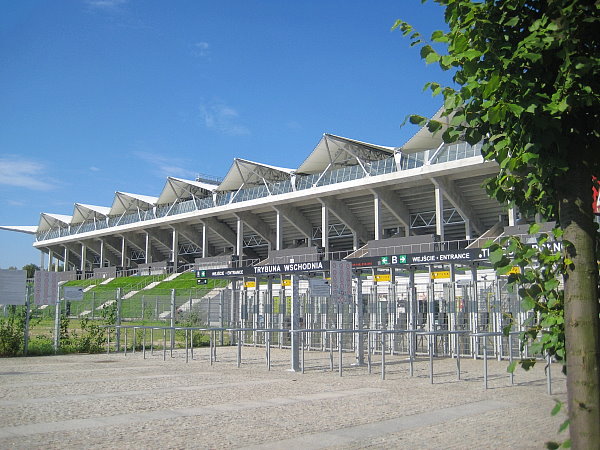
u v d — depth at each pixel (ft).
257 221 238.07
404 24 13.25
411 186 179.01
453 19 12.49
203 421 26.99
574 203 11.07
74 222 350.84
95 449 21.47
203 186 252.21
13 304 62.85
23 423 26.48
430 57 12.82
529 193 13.26
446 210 184.75
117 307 75.87
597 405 10.18
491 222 181.57
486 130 12.92
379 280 103.04
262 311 82.33
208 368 52.47
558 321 12.16
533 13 12.03
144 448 21.61
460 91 12.19
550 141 11.09
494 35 11.92
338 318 68.44
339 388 38.88
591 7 11.22
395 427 25.64
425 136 163.02
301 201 208.74
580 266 10.71
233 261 222.48
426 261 72.13
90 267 369.09
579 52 11.41
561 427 10.48
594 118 11.48
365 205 199.62
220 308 85.66
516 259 12.39
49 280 68.18
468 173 161.17
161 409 30.27
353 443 22.48
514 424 26.35
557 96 11.00
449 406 31.40
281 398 34.22
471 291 63.41
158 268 270.87
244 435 23.90
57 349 68.03
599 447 10.03
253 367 53.47
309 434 24.12
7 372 48.42
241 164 222.89
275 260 169.99
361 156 188.24
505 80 11.14
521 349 13.53
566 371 11.19
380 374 47.80
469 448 21.61
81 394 35.68
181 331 93.86
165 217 265.75
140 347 78.64
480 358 62.03
